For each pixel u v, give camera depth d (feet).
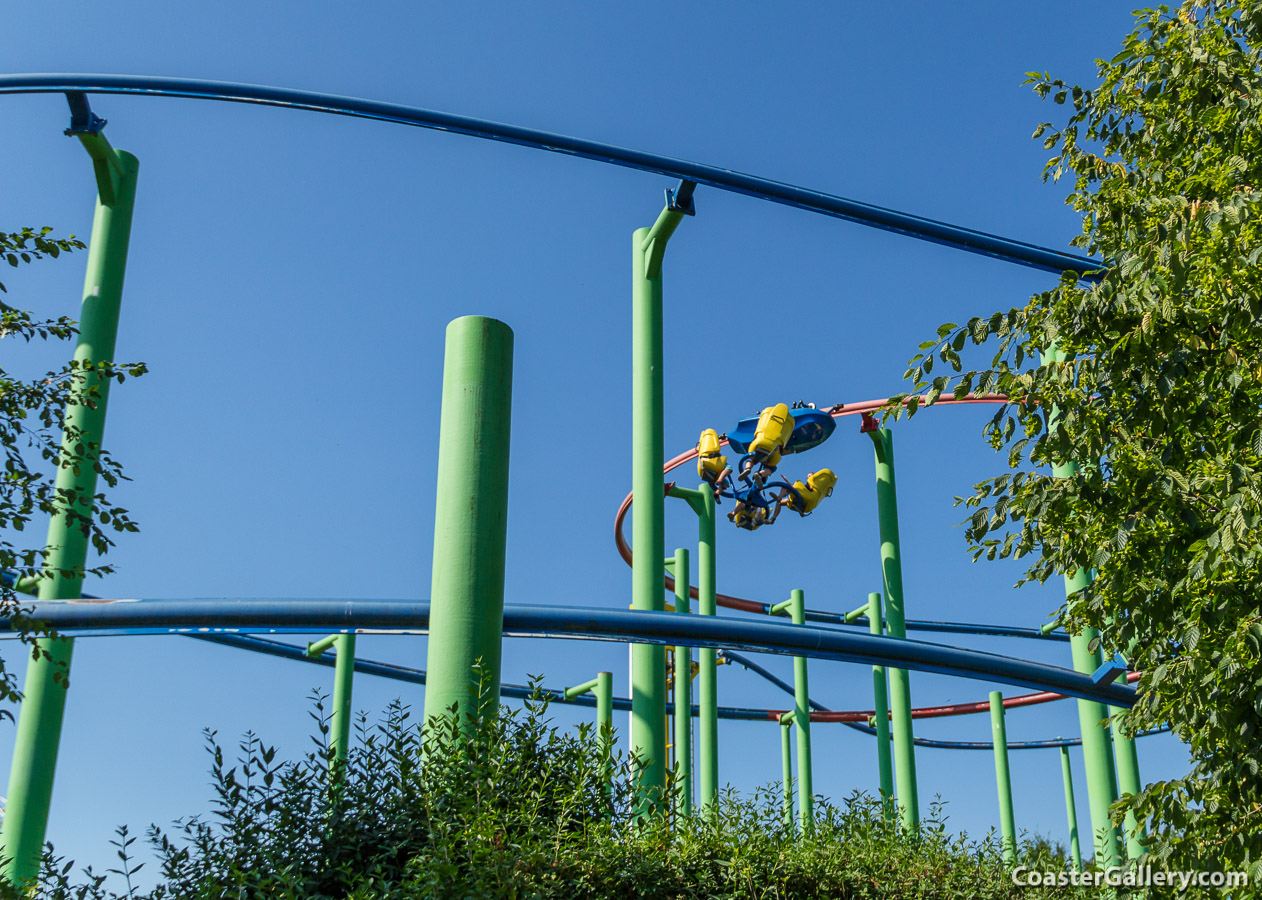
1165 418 22.91
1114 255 25.25
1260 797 22.31
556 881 21.52
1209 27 28.25
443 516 30.01
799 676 91.91
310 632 57.36
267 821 21.95
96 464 30.89
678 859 24.68
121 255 60.34
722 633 56.39
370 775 23.62
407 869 20.56
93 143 59.82
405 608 57.00
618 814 25.18
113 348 58.70
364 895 19.53
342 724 82.69
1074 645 62.69
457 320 32.09
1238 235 23.18
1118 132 30.30
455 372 31.40
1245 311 22.66
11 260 30.12
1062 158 29.76
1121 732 25.25
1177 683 23.08
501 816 22.41
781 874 27.17
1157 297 23.03
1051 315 23.95
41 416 30.12
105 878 20.16
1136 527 23.43
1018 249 69.97
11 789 50.34
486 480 30.17
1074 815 125.70
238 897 19.60
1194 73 27.32
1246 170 25.41
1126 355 23.50
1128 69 29.53
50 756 51.31
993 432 25.32
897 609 80.84
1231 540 20.66
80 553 56.75
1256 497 20.86
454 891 19.93
